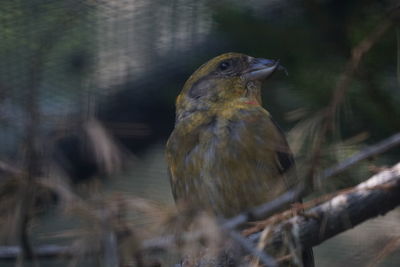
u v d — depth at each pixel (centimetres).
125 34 1052
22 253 560
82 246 459
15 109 550
